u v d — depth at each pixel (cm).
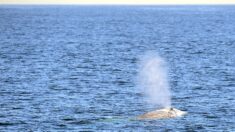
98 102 17138
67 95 18288
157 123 14100
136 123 14138
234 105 16700
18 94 18350
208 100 17525
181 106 16538
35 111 15688
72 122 14350
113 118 14788
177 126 13862
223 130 13638
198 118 14750
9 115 15150
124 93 18812
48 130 13550
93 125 13988
